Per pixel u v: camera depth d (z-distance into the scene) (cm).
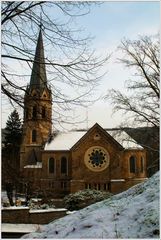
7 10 845
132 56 2364
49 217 2197
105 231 817
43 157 5609
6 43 861
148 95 2372
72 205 3881
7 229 1795
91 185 5375
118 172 5344
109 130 5469
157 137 2391
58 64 852
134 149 5406
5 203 2167
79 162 5428
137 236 765
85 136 5450
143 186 1065
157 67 2356
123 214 895
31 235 931
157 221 796
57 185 5547
